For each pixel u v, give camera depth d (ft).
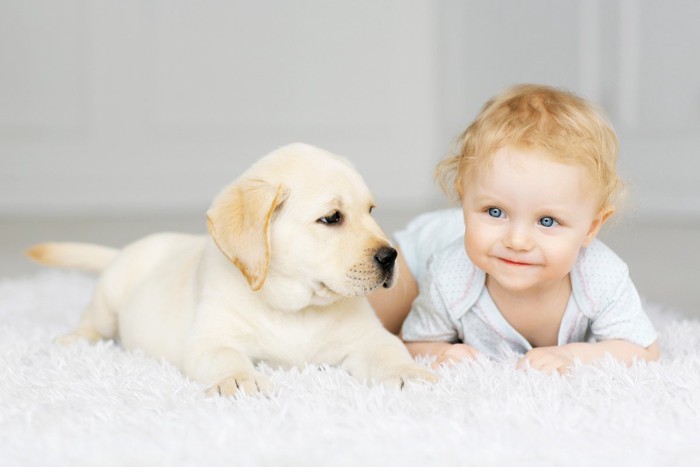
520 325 7.59
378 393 5.88
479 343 7.82
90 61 24.03
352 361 7.14
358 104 25.55
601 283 7.32
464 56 25.16
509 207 6.77
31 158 24.08
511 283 6.91
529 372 6.42
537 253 6.78
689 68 19.63
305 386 6.30
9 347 7.94
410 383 6.21
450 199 7.97
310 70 25.20
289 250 6.88
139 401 6.03
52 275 13.00
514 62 23.49
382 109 25.68
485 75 24.49
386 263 6.88
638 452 4.88
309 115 25.31
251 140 25.00
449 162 7.73
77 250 9.87
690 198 20.02
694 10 19.33
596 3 21.08
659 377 6.22
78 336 8.67
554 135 6.75
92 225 20.56
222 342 7.03
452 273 7.68
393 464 4.76
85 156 24.26
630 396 5.83
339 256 6.82
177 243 8.84
